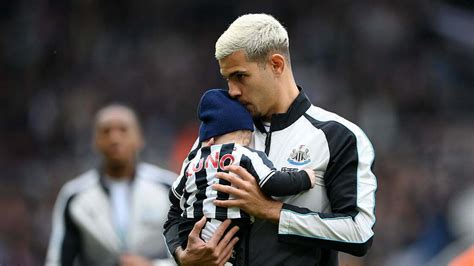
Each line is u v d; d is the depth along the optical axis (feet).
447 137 191.62
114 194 70.28
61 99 224.33
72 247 69.41
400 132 196.24
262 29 42.88
